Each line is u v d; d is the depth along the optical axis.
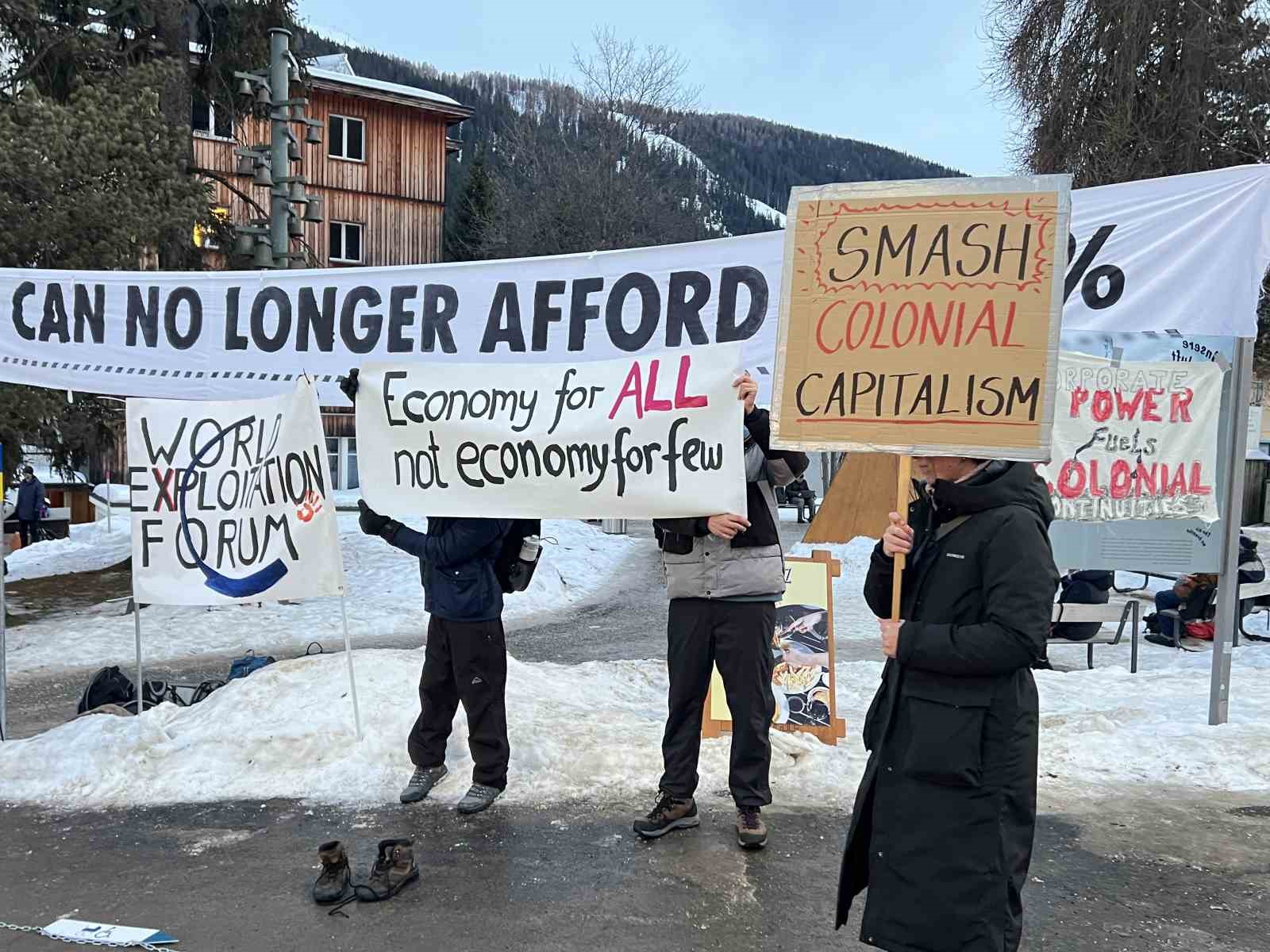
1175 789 4.91
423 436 4.77
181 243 14.18
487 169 46.66
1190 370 6.21
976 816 2.64
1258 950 3.36
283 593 5.27
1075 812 4.62
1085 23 17.16
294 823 4.53
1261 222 5.20
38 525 21.08
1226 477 5.96
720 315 5.64
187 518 5.37
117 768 5.13
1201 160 16.14
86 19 14.13
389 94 32.00
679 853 4.14
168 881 3.94
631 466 4.44
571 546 18.11
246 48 15.49
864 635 10.60
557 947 3.39
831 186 3.33
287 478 5.24
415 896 3.78
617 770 5.04
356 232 32.25
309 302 6.14
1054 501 6.23
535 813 4.60
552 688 6.93
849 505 18.53
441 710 4.77
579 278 5.82
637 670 8.00
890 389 3.24
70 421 13.41
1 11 12.96
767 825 4.45
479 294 5.95
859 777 4.99
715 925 3.53
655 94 37.22
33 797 4.89
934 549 2.87
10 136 10.98
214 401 5.36
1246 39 15.70
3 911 3.71
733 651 4.18
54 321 6.31
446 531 4.52
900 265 3.26
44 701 7.89
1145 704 6.53
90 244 11.67
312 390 5.19
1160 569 7.03
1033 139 18.42
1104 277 5.34
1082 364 6.21
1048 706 6.61
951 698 2.69
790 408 3.35
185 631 10.73
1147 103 16.62
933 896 2.65
